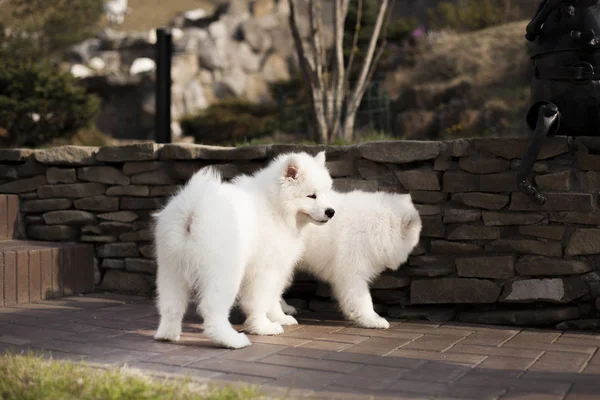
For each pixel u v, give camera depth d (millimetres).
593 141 4766
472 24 18688
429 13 20547
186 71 21734
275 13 24875
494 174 5012
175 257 4020
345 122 8469
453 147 5129
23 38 15992
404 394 3152
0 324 4777
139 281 6148
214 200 4012
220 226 3957
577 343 4293
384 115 13977
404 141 5285
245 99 19406
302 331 4660
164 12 31141
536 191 4801
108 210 6242
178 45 22656
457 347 4168
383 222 4781
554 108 4672
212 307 4000
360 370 3598
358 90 8461
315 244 4910
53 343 4195
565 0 4707
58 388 3082
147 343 4199
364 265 4816
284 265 4566
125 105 20266
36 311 5266
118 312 5273
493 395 3133
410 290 5234
